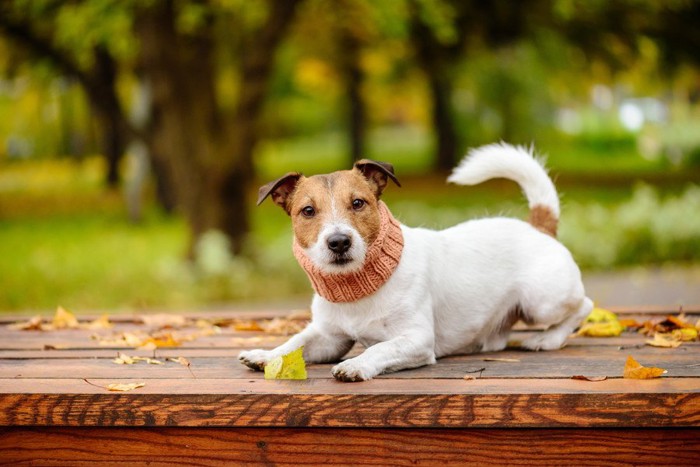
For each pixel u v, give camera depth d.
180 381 3.12
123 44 11.47
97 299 9.80
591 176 23.33
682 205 12.40
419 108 32.09
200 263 10.45
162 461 2.98
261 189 3.45
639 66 17.69
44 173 32.88
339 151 35.28
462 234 3.80
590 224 12.17
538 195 3.98
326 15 13.77
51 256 13.22
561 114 37.47
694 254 11.49
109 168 25.92
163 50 10.69
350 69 21.94
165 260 11.11
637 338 4.07
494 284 3.73
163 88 10.81
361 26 14.77
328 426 2.87
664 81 19.00
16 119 27.42
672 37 15.95
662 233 11.80
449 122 26.03
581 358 3.51
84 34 10.74
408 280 3.39
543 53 17.81
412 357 3.31
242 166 10.92
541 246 3.82
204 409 2.90
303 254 3.35
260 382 3.09
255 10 11.34
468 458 2.89
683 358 3.45
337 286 3.31
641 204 12.49
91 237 15.61
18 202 23.88
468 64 19.47
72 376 3.28
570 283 3.71
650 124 29.86
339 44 18.69
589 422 2.80
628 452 2.85
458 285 3.65
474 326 3.70
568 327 3.83
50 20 11.17
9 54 13.94
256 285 9.98
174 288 9.89
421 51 16.95
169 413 2.91
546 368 3.30
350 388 2.95
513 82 22.77
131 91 19.62
